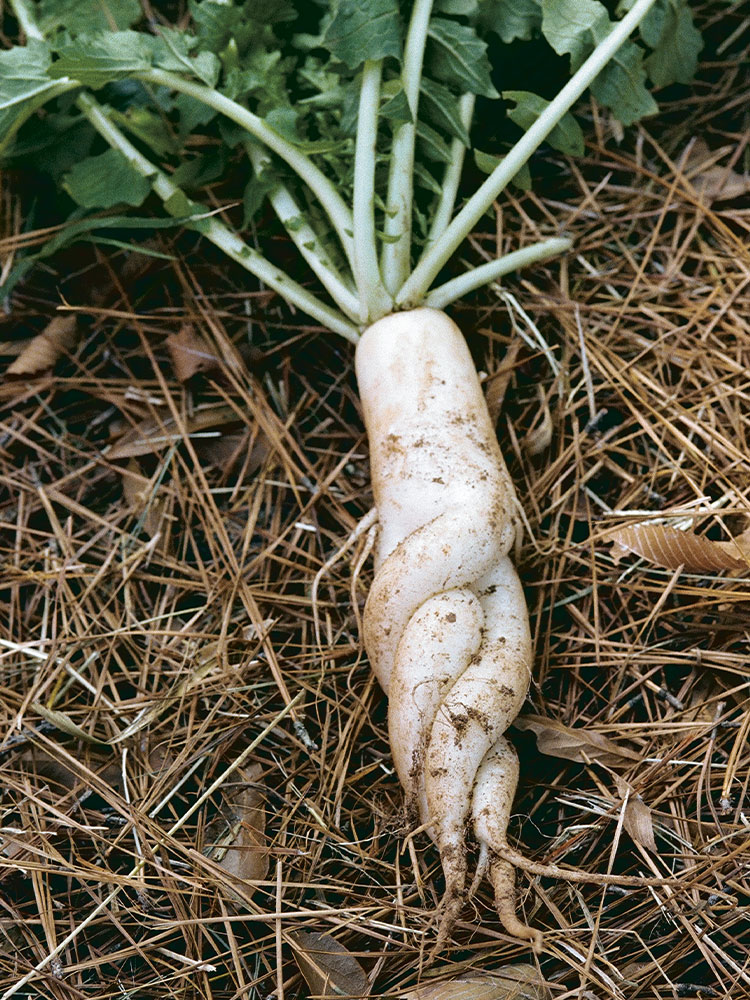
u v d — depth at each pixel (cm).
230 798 94
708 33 113
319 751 95
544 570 98
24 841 93
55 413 107
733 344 103
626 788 91
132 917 91
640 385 102
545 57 110
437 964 89
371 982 88
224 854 92
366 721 95
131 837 93
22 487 104
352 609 99
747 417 100
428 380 96
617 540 96
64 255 109
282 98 104
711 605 96
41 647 98
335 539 101
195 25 114
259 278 106
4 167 109
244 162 110
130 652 99
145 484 103
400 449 94
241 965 90
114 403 106
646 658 95
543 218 109
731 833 90
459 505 92
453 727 87
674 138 110
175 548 103
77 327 108
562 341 105
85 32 108
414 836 92
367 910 89
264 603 100
